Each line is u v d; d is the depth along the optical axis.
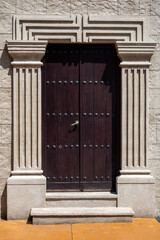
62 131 6.00
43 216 5.46
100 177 6.02
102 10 5.85
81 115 5.98
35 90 5.80
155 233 5.08
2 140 5.82
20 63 5.72
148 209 5.82
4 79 5.81
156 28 5.90
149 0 5.89
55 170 5.98
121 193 5.81
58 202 5.79
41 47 5.73
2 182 5.83
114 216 5.55
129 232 5.12
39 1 5.79
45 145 5.97
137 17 5.87
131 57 5.83
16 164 5.80
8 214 5.70
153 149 5.94
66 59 5.98
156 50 5.92
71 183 6.00
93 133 6.02
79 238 4.88
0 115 5.82
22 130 5.80
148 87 5.88
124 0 5.86
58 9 5.81
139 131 5.89
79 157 6.00
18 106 5.80
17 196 5.72
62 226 5.39
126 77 5.87
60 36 5.79
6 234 5.05
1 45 5.79
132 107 5.89
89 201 5.81
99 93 6.01
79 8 5.82
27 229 5.26
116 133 6.03
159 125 5.95
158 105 5.95
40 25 5.75
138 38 5.85
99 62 6.00
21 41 5.68
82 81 5.98
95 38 5.80
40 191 5.74
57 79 5.98
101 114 6.02
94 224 5.47
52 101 5.98
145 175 5.87
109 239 4.84
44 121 5.97
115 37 5.83
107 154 6.02
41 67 5.95
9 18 5.77
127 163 5.88
